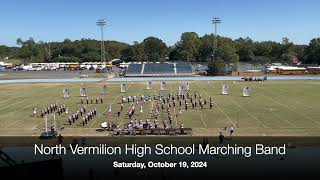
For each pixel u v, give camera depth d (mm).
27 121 65625
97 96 97000
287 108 74812
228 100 86750
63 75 171000
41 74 179500
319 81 132875
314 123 60156
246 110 73125
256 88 111188
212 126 58781
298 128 56562
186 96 92500
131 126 54469
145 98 89250
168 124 60500
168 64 187500
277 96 92812
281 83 126375
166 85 122750
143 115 69375
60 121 64688
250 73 167000
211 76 154875
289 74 162500
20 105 83812
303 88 110250
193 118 65688
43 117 68875
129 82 134750
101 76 162000
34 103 86438
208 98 89938
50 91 109625
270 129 56094
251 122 61625
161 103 82000
